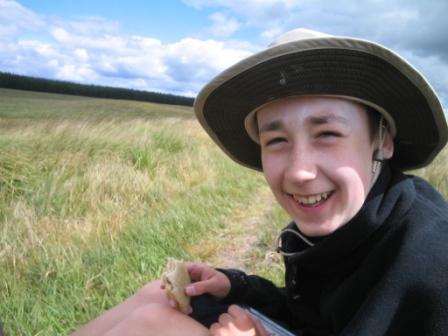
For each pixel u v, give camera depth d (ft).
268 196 7.14
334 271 1.51
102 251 3.98
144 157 7.34
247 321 1.52
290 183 1.42
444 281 1.20
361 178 1.40
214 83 1.59
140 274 3.72
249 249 4.51
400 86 1.40
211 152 9.68
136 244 4.23
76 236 4.35
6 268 3.63
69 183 5.79
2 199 5.13
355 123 1.41
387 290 1.26
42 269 3.57
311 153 1.39
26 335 2.77
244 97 1.56
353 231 1.40
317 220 1.43
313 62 1.35
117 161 7.11
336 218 1.41
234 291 1.90
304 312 1.71
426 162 1.71
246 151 2.07
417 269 1.24
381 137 1.51
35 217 4.75
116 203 5.45
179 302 1.60
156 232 4.60
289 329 1.81
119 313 1.72
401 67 1.34
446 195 5.31
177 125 11.92
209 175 7.60
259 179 8.43
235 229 5.16
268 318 1.81
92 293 3.36
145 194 5.83
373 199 1.42
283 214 5.26
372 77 1.36
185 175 7.30
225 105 1.76
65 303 3.15
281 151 1.45
